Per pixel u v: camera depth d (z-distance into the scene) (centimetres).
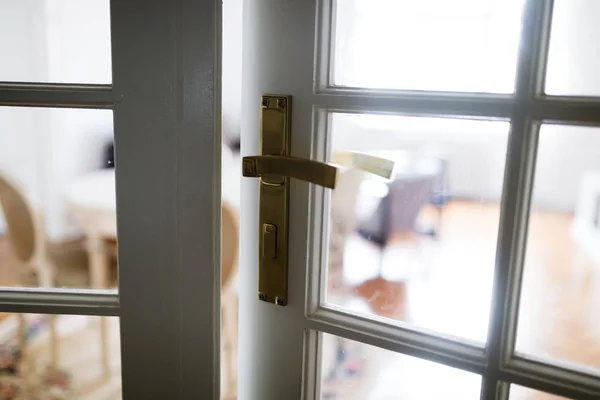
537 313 71
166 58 71
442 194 76
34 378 99
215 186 75
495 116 64
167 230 76
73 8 84
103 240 93
